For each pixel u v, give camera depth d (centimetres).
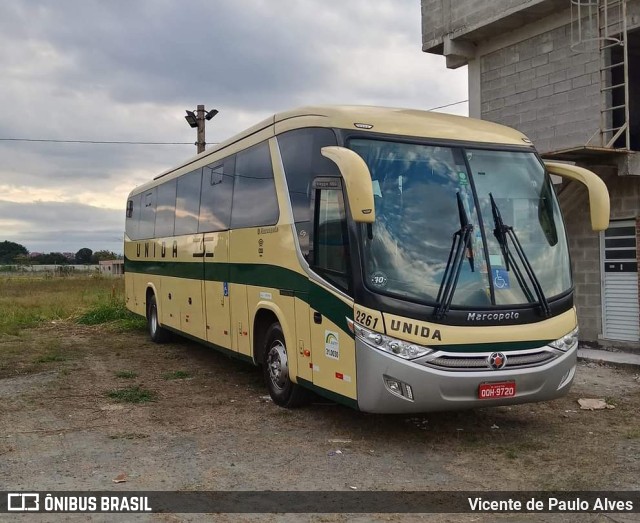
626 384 938
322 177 691
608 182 1175
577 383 943
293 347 758
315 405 818
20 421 764
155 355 1255
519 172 710
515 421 754
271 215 816
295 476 575
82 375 1051
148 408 827
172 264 1250
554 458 624
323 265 694
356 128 680
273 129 833
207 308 1045
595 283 1204
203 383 984
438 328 608
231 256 941
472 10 1304
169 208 1289
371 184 597
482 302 630
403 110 754
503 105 1316
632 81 1231
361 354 626
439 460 619
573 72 1170
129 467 601
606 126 1125
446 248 639
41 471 589
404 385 605
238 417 778
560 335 661
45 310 2166
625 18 1038
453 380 606
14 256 12381
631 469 592
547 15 1216
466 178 679
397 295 614
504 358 624
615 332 1177
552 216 711
